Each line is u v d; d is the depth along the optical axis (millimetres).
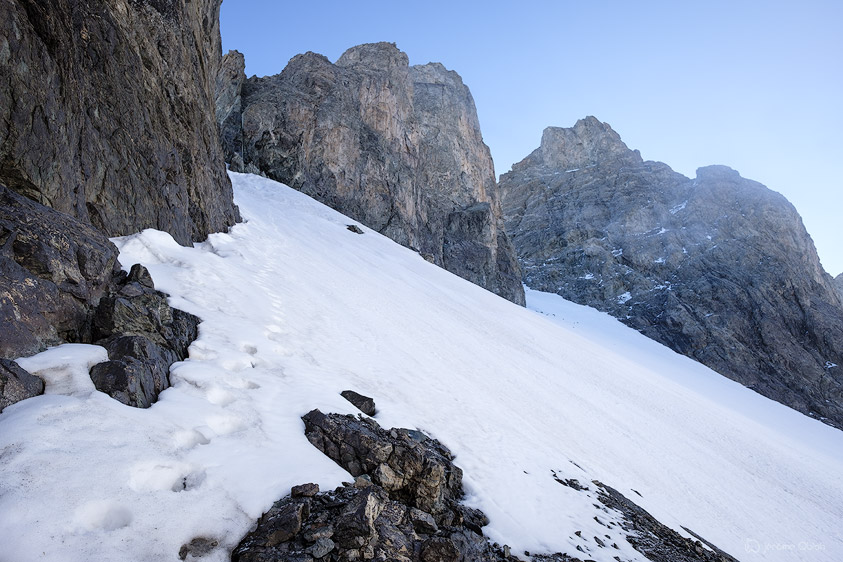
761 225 97875
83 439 5797
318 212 52188
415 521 6984
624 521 10703
